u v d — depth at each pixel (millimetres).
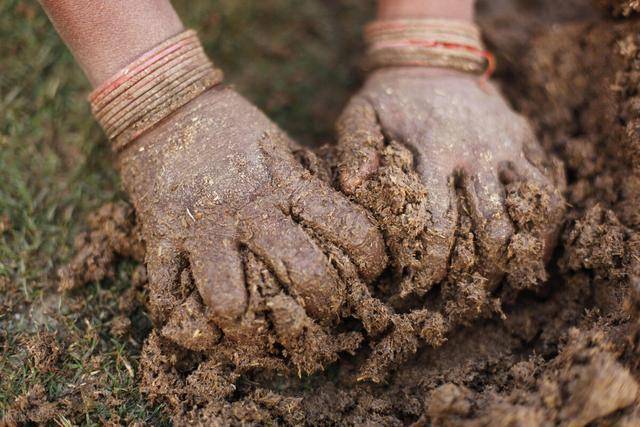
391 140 571
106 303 598
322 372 574
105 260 599
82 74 666
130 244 595
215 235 536
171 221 545
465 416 524
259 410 549
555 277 589
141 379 568
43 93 656
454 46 592
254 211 537
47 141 646
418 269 550
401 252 549
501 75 667
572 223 578
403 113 574
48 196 631
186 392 554
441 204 548
